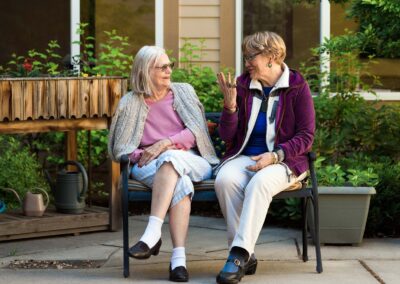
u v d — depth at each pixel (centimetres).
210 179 556
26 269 568
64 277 543
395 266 566
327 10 866
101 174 830
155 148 553
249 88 553
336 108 782
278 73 551
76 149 740
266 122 547
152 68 565
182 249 529
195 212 786
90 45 819
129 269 558
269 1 872
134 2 870
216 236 671
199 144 564
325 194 618
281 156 532
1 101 632
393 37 726
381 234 671
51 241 656
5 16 858
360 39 731
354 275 542
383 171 696
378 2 686
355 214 622
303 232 580
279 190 529
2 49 858
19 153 772
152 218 525
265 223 720
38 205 668
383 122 780
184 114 570
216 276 535
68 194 682
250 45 547
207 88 815
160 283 522
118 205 695
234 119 546
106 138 798
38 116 648
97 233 686
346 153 786
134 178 555
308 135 538
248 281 527
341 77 802
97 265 580
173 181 528
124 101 569
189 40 870
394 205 669
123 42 836
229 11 868
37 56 858
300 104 544
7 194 740
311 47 872
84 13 866
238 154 552
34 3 859
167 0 867
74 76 708
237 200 532
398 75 864
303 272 550
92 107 673
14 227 649
